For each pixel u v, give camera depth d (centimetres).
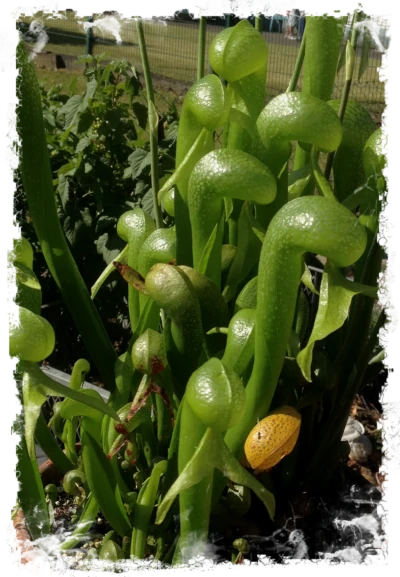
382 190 41
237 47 36
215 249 38
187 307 35
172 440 38
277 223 31
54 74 318
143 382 36
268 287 32
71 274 40
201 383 30
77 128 117
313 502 48
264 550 43
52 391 31
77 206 113
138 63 284
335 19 39
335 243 29
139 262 43
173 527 43
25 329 29
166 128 120
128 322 121
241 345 35
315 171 36
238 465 32
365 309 43
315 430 47
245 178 33
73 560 42
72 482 41
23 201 111
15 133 35
